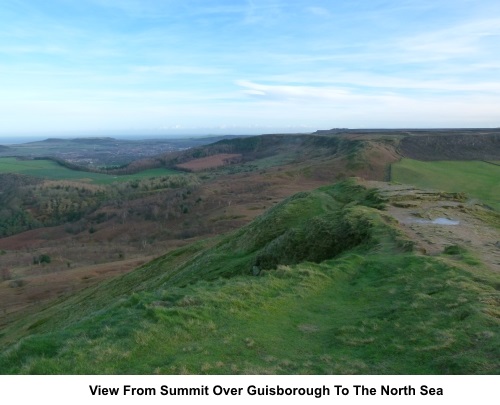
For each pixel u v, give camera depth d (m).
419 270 15.09
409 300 12.80
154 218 103.12
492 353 9.29
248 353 10.29
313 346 10.84
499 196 61.81
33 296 56.50
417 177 82.06
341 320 12.34
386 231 20.52
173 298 13.77
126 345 10.43
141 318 11.91
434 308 11.99
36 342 10.80
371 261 16.86
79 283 60.31
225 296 13.44
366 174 95.44
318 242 22.58
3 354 10.48
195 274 27.48
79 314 32.53
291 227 27.41
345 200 33.59
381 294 13.86
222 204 99.62
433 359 9.56
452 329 10.55
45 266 77.56
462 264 15.49
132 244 89.19
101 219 110.38
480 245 18.86
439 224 23.05
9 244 101.19
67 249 89.00
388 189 33.59
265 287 14.55
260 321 12.03
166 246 79.88
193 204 104.62
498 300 11.82
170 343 10.65
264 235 29.08
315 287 14.73
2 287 62.56
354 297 14.02
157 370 9.38
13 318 45.47
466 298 12.11
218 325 11.67
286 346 10.77
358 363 9.77
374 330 11.32
